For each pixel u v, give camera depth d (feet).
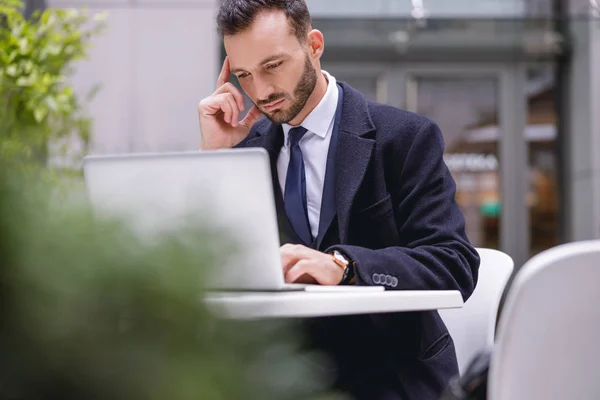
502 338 3.01
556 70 18.45
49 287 1.01
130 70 17.47
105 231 1.05
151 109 17.47
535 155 18.53
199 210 1.11
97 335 1.04
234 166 3.94
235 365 1.10
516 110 18.45
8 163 1.10
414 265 4.74
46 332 1.01
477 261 5.28
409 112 5.88
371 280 4.55
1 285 1.01
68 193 1.15
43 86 11.46
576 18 18.10
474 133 18.51
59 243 1.03
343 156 5.66
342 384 5.07
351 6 17.81
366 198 5.64
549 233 18.58
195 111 17.54
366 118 5.77
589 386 3.14
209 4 17.65
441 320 5.40
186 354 1.07
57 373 1.04
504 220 18.54
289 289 4.17
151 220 1.13
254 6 5.48
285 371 1.14
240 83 5.80
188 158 3.97
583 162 18.44
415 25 17.90
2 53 11.38
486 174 18.56
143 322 1.05
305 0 5.69
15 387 1.04
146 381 1.04
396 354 5.24
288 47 5.49
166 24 17.58
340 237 5.50
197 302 1.06
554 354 3.07
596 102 18.40
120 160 4.09
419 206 5.46
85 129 12.39
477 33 18.12
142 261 1.04
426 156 5.65
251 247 1.15
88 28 17.40
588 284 2.99
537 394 3.09
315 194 5.76
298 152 5.79
